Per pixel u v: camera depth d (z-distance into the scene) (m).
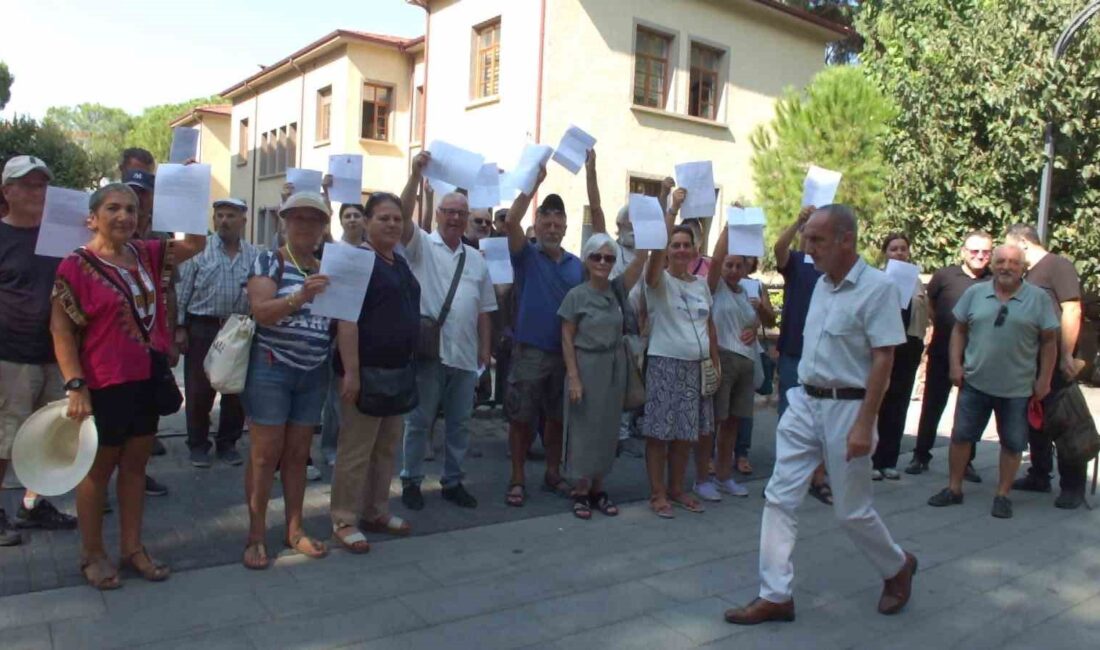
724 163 18.25
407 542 4.82
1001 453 5.90
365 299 4.51
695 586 4.33
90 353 3.75
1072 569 4.78
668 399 5.46
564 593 4.18
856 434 3.78
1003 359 5.77
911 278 6.25
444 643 3.59
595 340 5.32
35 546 4.43
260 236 27.67
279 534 4.81
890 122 13.10
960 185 12.52
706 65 18.09
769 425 8.75
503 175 6.34
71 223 4.03
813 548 5.00
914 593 4.36
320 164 23.45
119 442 3.85
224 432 6.29
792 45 19.50
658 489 5.58
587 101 15.91
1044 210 10.10
